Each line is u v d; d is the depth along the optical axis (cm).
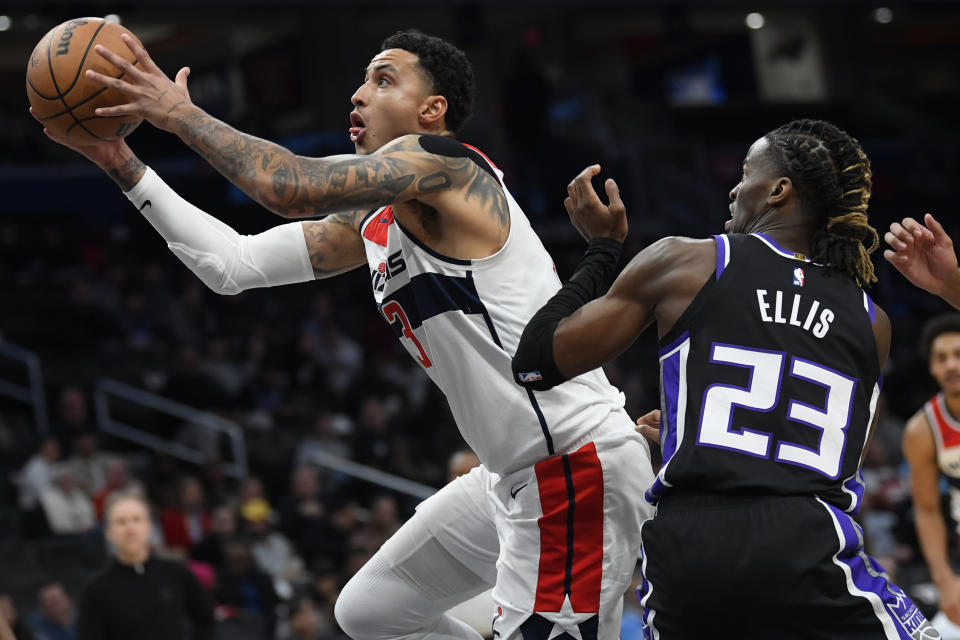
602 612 517
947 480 909
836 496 427
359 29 3338
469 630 624
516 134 3109
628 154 3133
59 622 1364
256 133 3112
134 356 2408
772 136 469
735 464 420
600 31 4147
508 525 534
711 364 432
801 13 3875
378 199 468
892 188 3466
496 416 516
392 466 2000
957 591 891
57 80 489
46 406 2227
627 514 519
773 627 412
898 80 4303
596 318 448
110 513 1010
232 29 3591
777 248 451
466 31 3397
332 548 1709
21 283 2602
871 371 447
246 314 2705
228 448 2081
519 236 517
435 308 511
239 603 1470
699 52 4134
